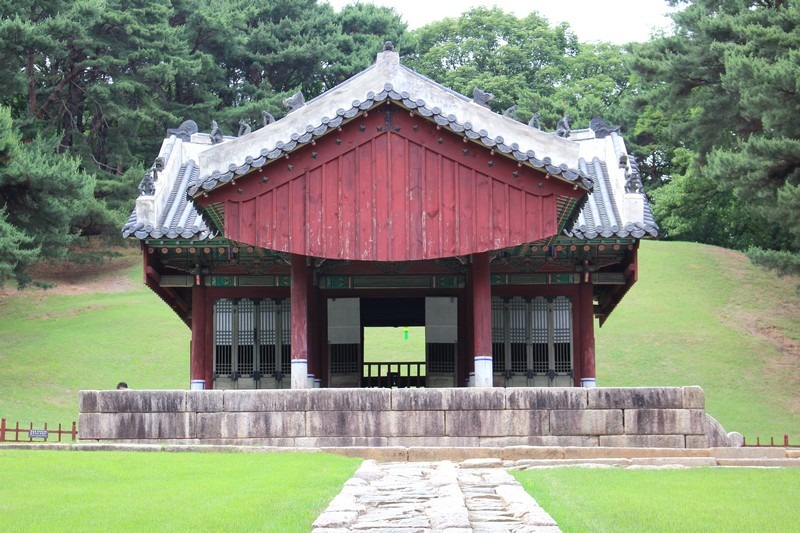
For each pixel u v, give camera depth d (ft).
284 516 45.29
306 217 85.56
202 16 298.76
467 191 85.71
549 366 103.40
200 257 102.83
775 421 169.37
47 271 275.80
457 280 106.11
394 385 116.88
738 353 205.46
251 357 104.12
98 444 79.41
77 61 269.03
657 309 231.30
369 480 60.29
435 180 85.87
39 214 192.13
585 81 330.54
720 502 52.24
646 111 279.28
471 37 353.31
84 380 190.39
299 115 98.94
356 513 45.34
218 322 104.37
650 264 258.78
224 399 82.07
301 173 85.92
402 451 79.25
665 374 196.24
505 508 49.44
